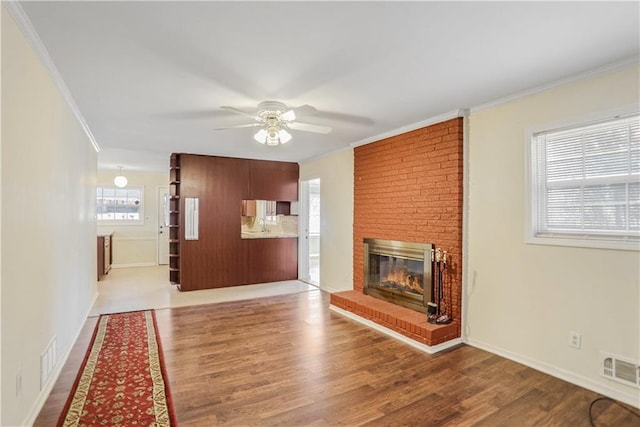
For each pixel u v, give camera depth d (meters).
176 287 6.13
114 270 7.83
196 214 6.00
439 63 2.43
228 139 4.76
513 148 3.11
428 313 3.62
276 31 2.00
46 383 2.48
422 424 2.19
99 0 1.70
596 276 2.59
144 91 2.93
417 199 3.97
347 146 5.27
